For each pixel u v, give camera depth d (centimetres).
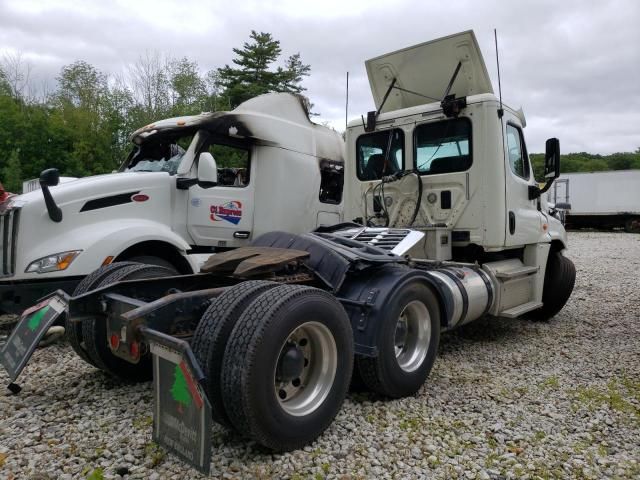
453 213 532
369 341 343
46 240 470
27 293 456
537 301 592
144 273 374
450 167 539
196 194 586
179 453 236
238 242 627
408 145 567
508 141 542
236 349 258
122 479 252
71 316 309
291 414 277
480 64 530
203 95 3456
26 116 2933
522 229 553
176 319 288
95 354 359
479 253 568
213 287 383
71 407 340
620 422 335
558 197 2928
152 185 546
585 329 611
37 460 269
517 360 475
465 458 282
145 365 383
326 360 301
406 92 595
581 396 380
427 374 390
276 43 3919
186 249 532
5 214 461
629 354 496
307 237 405
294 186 681
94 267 468
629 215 2812
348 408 351
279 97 679
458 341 549
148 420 318
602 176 2809
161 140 616
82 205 491
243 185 634
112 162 3056
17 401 350
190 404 231
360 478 259
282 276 359
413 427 322
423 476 263
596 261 1427
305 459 275
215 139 599
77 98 3538
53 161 2859
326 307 295
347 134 622
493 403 365
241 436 296
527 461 280
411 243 444
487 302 490
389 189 579
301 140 695
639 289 927
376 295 355
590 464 279
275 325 263
